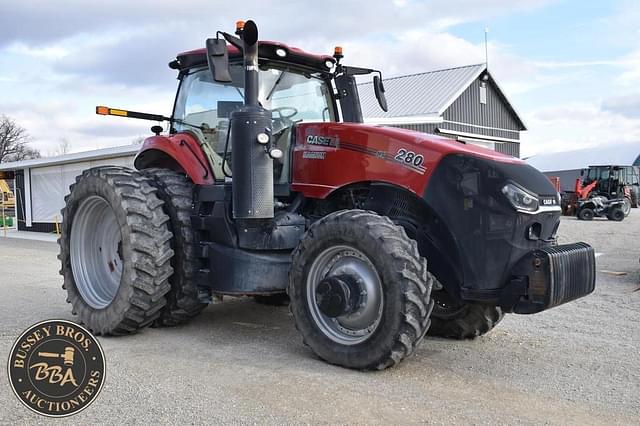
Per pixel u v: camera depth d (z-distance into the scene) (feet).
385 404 10.66
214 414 10.12
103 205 16.63
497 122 92.68
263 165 14.01
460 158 12.94
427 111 72.90
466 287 13.00
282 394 11.10
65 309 19.34
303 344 14.79
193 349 14.35
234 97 16.11
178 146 16.63
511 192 12.56
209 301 15.75
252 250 14.89
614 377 12.53
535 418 10.16
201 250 15.57
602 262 32.96
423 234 13.60
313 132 15.20
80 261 16.93
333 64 17.06
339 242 12.80
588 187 80.53
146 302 15.03
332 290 12.59
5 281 26.21
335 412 10.23
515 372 12.83
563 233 53.52
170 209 15.78
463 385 11.88
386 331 12.04
